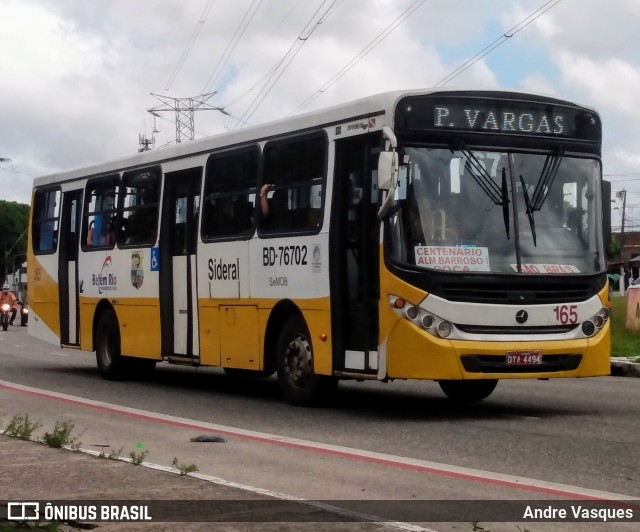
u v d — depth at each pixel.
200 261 15.58
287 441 10.72
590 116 12.91
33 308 20.73
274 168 14.08
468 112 12.27
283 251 13.74
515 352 11.93
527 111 12.54
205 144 15.70
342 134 12.78
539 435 11.03
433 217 11.97
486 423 12.04
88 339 18.81
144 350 17.09
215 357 15.23
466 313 11.86
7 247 118.12
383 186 11.52
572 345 12.22
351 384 17.12
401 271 11.83
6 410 13.51
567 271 12.34
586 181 12.78
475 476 8.73
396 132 12.01
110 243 18.17
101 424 12.15
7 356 24.69
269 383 17.73
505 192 12.27
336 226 12.82
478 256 12.02
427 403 14.21
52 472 8.44
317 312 13.09
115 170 18.20
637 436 10.93
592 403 14.07
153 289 16.81
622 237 97.75
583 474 8.84
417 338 11.76
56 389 16.59
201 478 8.21
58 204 20.05
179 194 16.38
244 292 14.55
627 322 25.05
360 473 8.90
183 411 13.55
